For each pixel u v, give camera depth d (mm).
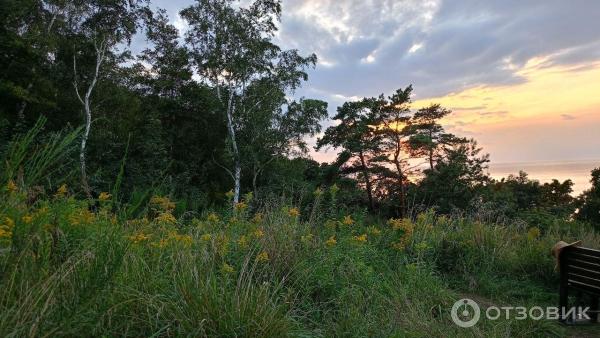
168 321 2607
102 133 19844
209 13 23172
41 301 2131
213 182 26500
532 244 7066
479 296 5488
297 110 24953
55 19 21875
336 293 4070
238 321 2736
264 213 5586
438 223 7832
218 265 3711
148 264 3182
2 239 2102
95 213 3404
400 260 5516
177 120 27406
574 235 8367
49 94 21047
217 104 24594
